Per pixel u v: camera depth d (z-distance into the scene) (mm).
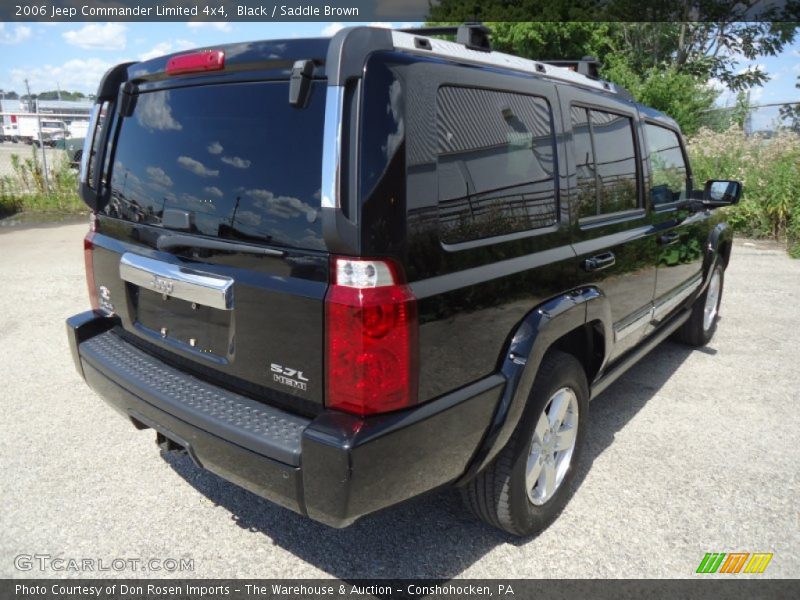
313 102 2113
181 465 3557
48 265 8664
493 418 2520
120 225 2977
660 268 4160
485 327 2439
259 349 2309
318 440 2033
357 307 1997
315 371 2148
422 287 2148
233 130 2357
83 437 3854
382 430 2062
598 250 3230
